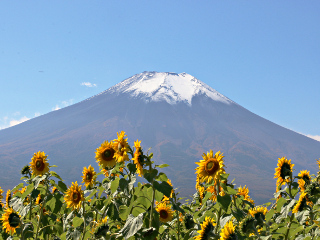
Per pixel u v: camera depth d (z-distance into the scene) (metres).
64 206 6.65
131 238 4.40
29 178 6.26
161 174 4.93
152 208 4.75
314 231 5.34
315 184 5.55
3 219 5.16
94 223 5.18
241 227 4.38
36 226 5.59
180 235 5.30
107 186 5.56
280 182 5.72
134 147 5.07
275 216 5.82
